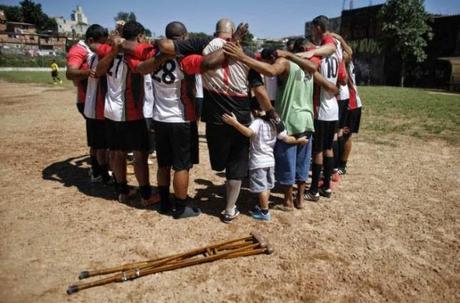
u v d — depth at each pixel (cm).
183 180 451
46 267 359
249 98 433
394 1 3691
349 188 594
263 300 320
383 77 4269
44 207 496
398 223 471
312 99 480
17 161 712
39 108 1477
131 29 433
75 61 508
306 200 539
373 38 4359
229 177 444
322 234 437
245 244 398
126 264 358
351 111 625
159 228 441
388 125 1172
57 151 793
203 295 324
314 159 518
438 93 2789
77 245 400
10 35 7981
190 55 409
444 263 383
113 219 463
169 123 431
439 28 3731
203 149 839
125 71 455
